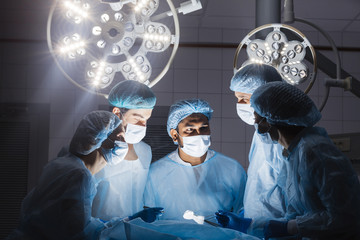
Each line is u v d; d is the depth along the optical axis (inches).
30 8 162.4
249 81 86.7
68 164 74.9
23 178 173.6
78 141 77.3
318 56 123.8
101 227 73.9
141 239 70.8
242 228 74.9
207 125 87.8
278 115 72.1
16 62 176.6
